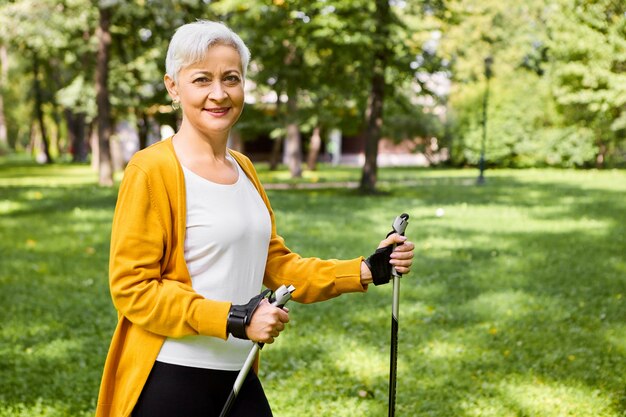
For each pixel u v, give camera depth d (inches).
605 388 169.6
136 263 76.5
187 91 80.0
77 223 459.5
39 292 266.5
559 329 219.6
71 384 172.4
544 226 455.8
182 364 79.1
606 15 1051.3
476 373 180.4
